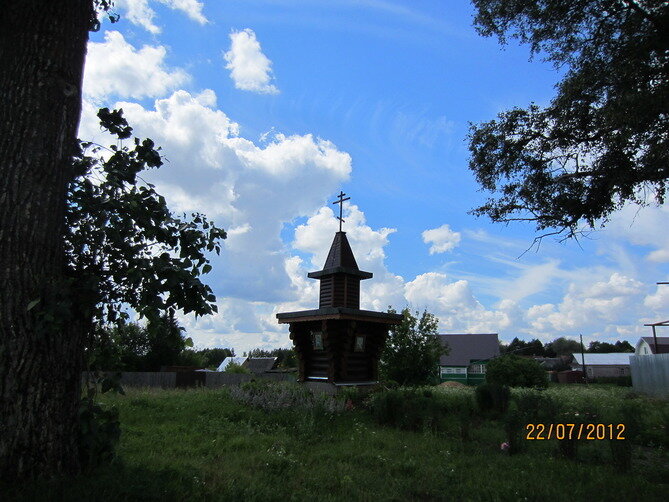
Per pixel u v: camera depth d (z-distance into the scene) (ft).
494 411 42.57
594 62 37.32
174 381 83.82
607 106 35.09
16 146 15.39
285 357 165.89
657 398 68.80
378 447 28.09
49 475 14.75
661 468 25.50
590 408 39.75
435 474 21.76
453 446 28.68
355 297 48.88
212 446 25.40
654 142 34.22
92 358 17.51
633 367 94.02
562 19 38.04
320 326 47.47
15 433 14.24
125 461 18.90
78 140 17.81
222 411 35.88
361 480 20.30
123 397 42.50
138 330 101.60
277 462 22.03
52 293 14.65
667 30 32.04
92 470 16.37
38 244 15.24
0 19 16.20
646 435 33.63
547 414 33.73
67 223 16.87
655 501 18.72
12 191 15.10
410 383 71.20
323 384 46.26
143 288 15.75
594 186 39.81
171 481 16.67
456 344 208.03
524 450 28.09
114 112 18.72
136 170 18.53
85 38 17.84
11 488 13.51
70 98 16.84
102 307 16.65
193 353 122.11
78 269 16.78
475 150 45.83
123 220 16.94
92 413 17.08
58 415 15.34
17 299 14.61
